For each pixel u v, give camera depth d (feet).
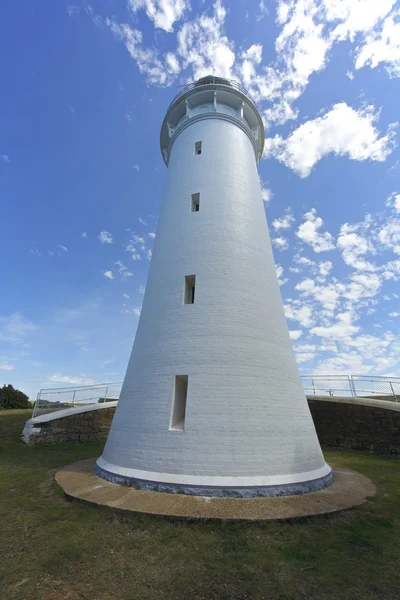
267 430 28.66
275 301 38.19
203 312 33.50
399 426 51.47
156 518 21.56
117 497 24.95
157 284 38.55
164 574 16.29
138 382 33.37
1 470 37.40
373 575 16.42
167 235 41.27
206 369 30.40
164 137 57.88
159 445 28.45
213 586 15.38
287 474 27.55
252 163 48.21
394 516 23.12
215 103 49.34
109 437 34.60
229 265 36.29
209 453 26.94
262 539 19.47
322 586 15.52
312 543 19.15
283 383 32.35
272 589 15.25
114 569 16.72
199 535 19.79
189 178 43.68
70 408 61.31
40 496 27.61
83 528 20.97
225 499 24.58
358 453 52.34
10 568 16.90
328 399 58.65
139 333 37.86
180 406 31.24
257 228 41.47
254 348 32.19
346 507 23.72
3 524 21.95
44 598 14.56
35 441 55.01
